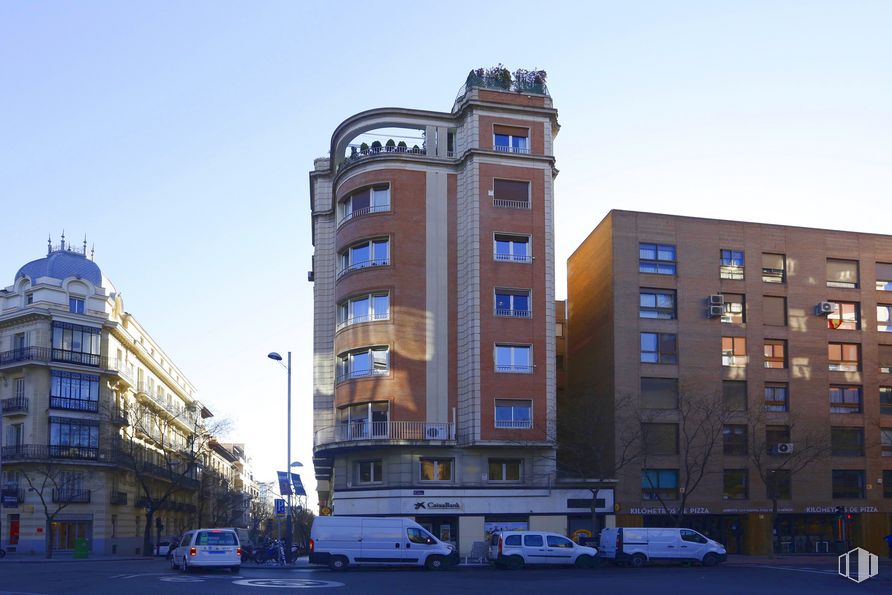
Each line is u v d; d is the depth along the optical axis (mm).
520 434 43156
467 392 43344
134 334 71812
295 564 40844
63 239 66125
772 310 50781
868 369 51406
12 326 60250
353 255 45969
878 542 49750
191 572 32594
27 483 57562
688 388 48219
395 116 46406
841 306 51938
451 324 44562
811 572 34188
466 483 42969
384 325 43719
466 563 39156
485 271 44062
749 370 49469
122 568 36562
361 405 43844
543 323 44406
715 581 28594
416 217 45156
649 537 37594
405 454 42875
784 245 51469
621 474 46344
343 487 44406
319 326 51094
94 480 60406
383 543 34531
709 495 47531
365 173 45656
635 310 48438
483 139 45469
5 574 30875
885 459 50688
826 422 50094
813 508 48938
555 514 43750
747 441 48812
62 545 58188
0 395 59938
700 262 49938
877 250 52844
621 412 46844
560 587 25234
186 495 88000
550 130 46656
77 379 60500
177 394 90375
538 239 45094
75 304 62031
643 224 49469
